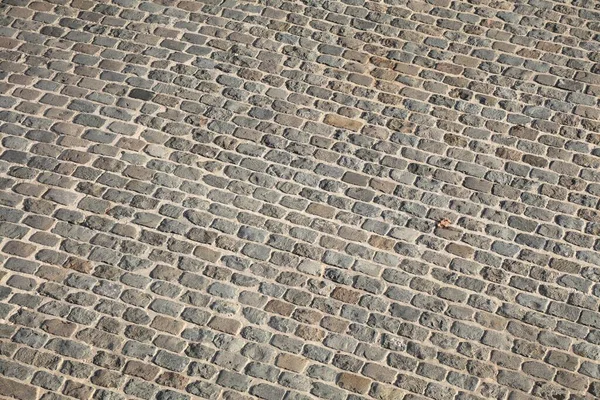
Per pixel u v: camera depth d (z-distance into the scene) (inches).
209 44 320.8
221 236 267.3
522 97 304.3
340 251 264.7
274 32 324.8
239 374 237.5
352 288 256.1
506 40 322.0
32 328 244.2
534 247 266.1
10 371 235.5
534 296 255.0
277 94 305.4
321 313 250.4
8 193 275.6
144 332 244.7
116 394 232.2
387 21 328.8
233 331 246.1
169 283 255.6
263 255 263.1
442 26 327.3
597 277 259.3
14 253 260.7
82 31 324.5
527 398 234.1
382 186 281.1
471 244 266.8
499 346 244.2
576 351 243.6
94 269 258.1
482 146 291.4
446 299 254.1
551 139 293.0
